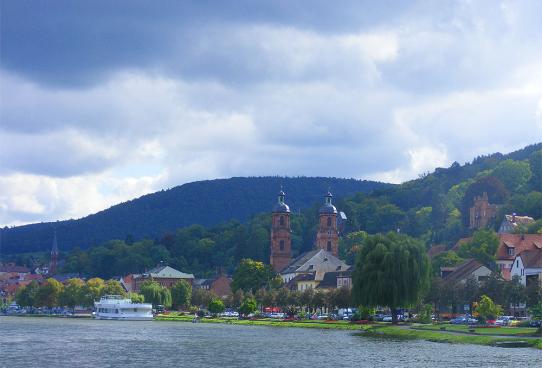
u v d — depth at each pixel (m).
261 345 172.75
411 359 138.75
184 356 150.62
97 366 135.88
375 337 192.00
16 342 189.25
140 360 144.38
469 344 165.25
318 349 160.00
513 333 175.25
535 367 125.69
